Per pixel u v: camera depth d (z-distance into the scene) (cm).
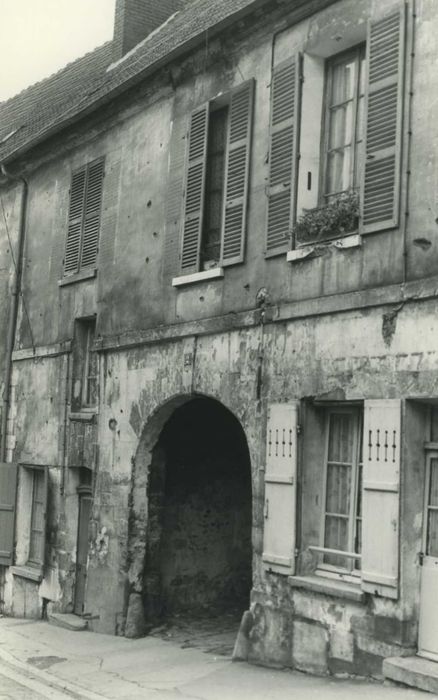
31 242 1497
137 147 1213
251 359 939
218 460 1248
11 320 1512
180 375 1055
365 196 810
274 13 947
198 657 981
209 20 1120
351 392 809
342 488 855
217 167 1064
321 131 920
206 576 1231
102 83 1449
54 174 1446
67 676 930
